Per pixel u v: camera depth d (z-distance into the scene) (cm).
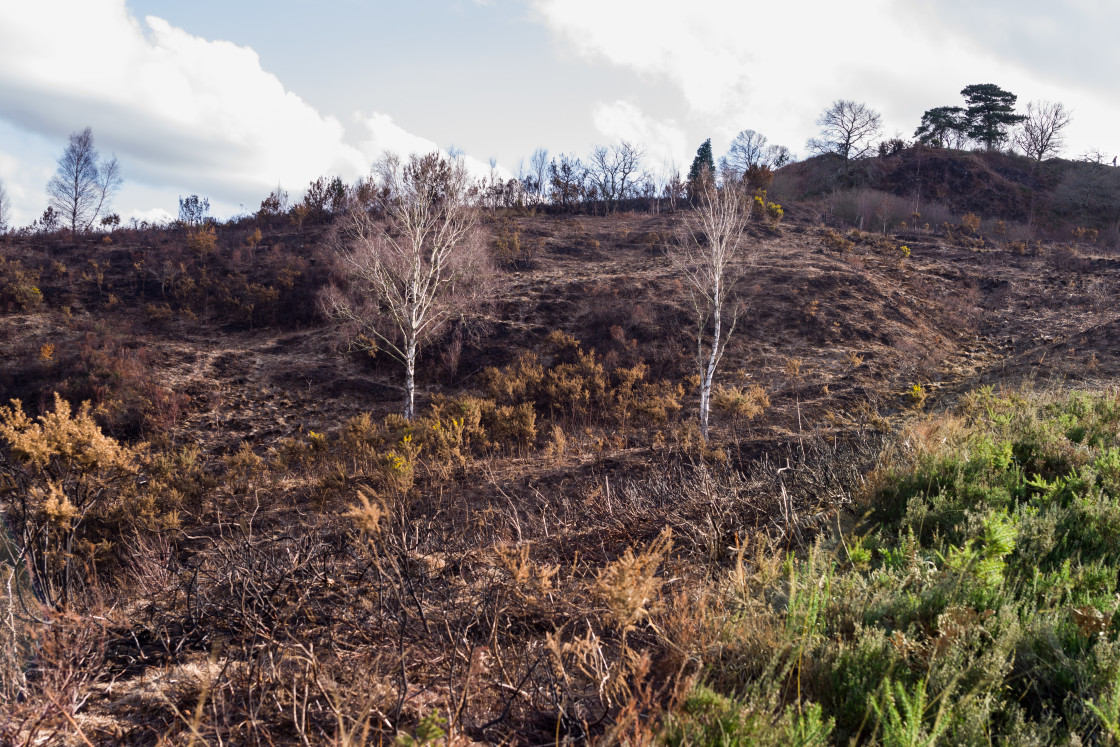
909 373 2158
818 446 1041
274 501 1191
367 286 2767
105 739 239
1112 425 679
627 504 618
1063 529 427
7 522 466
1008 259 3462
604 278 3219
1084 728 231
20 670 274
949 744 221
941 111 6656
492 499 1057
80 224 5066
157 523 914
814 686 270
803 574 367
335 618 340
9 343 2653
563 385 2117
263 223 4653
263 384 2455
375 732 240
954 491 534
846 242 3666
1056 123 6141
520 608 354
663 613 324
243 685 277
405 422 1622
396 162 2236
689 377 2292
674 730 219
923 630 296
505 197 5275
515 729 245
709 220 2098
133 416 2084
